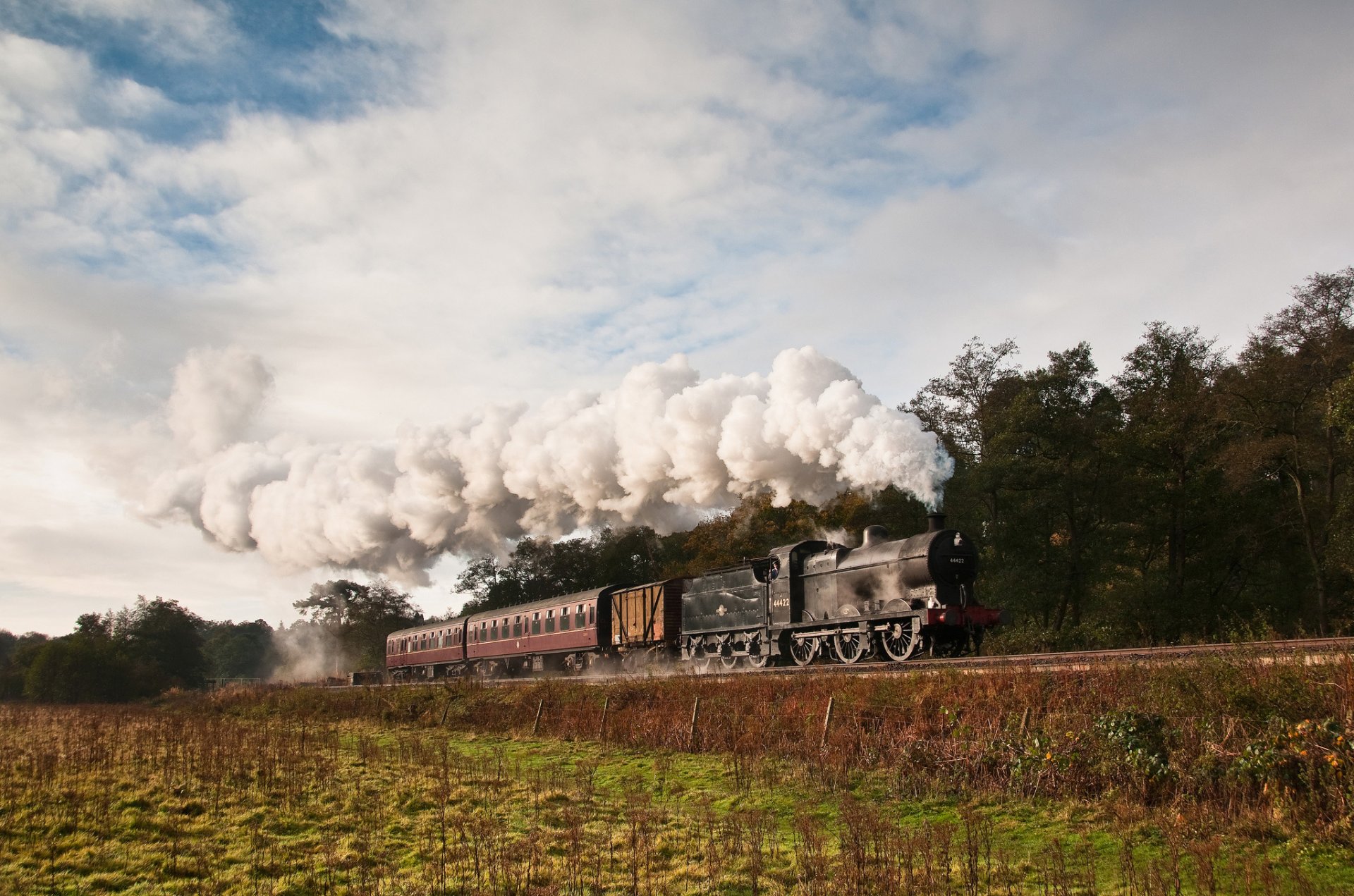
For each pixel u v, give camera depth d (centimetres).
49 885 1076
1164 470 3756
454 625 4766
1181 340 3834
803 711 1752
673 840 1195
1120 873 968
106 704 4803
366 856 1177
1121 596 3488
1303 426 3434
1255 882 898
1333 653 1230
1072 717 1346
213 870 1135
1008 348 3969
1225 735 1152
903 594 2325
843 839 1109
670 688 2172
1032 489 3566
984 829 1149
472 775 1727
